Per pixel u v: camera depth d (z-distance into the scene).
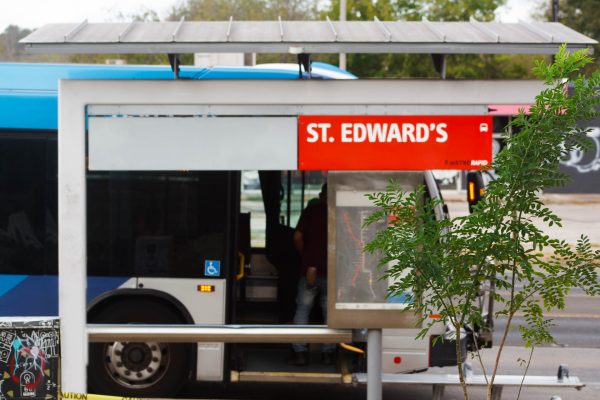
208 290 9.15
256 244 10.07
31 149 9.38
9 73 9.48
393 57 35.31
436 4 36.75
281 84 7.55
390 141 7.61
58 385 6.86
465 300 6.62
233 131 7.69
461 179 35.53
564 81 6.12
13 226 9.36
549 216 6.18
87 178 9.19
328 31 7.39
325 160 7.65
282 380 8.85
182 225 9.18
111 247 9.18
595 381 11.12
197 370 9.15
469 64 36.62
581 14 46.38
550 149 6.13
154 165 7.71
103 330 7.71
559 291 6.45
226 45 6.89
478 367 11.83
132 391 9.19
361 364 9.05
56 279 9.33
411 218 6.36
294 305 9.94
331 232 7.73
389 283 7.73
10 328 6.80
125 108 7.68
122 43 6.85
